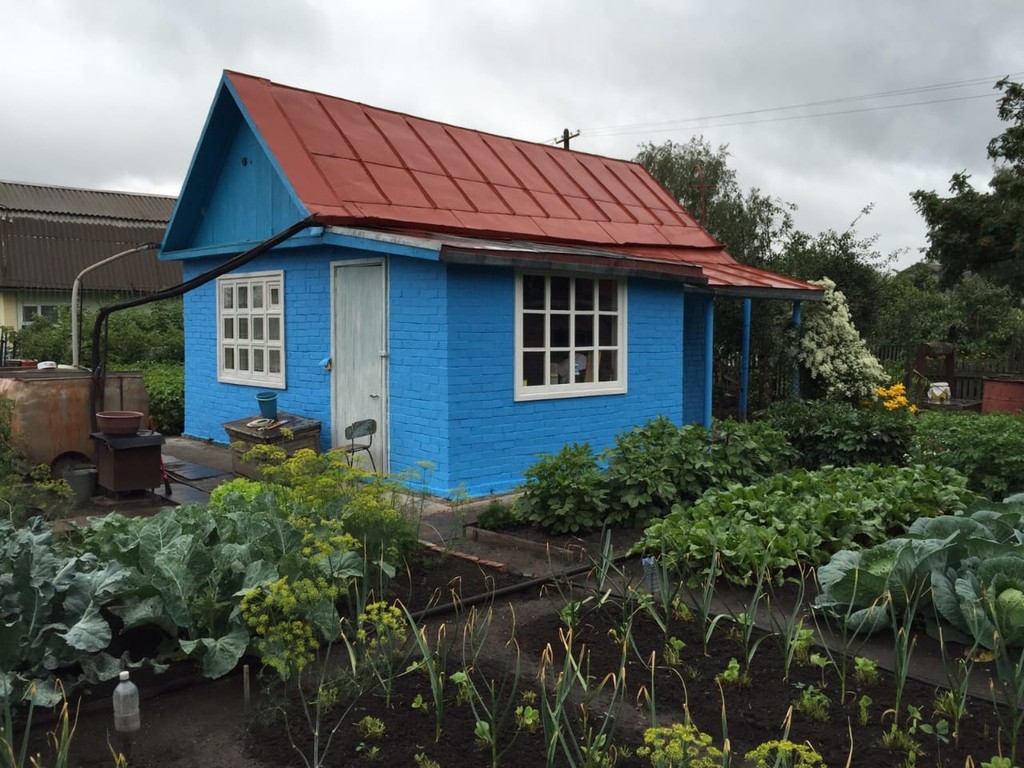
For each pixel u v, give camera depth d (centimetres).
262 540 473
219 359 1216
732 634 462
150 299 881
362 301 952
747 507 638
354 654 414
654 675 414
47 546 428
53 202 3206
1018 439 879
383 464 933
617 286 1036
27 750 347
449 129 1248
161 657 413
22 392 862
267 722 363
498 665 426
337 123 1098
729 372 1673
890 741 344
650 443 755
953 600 440
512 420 917
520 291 915
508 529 716
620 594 542
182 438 1304
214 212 1198
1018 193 1739
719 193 2478
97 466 870
